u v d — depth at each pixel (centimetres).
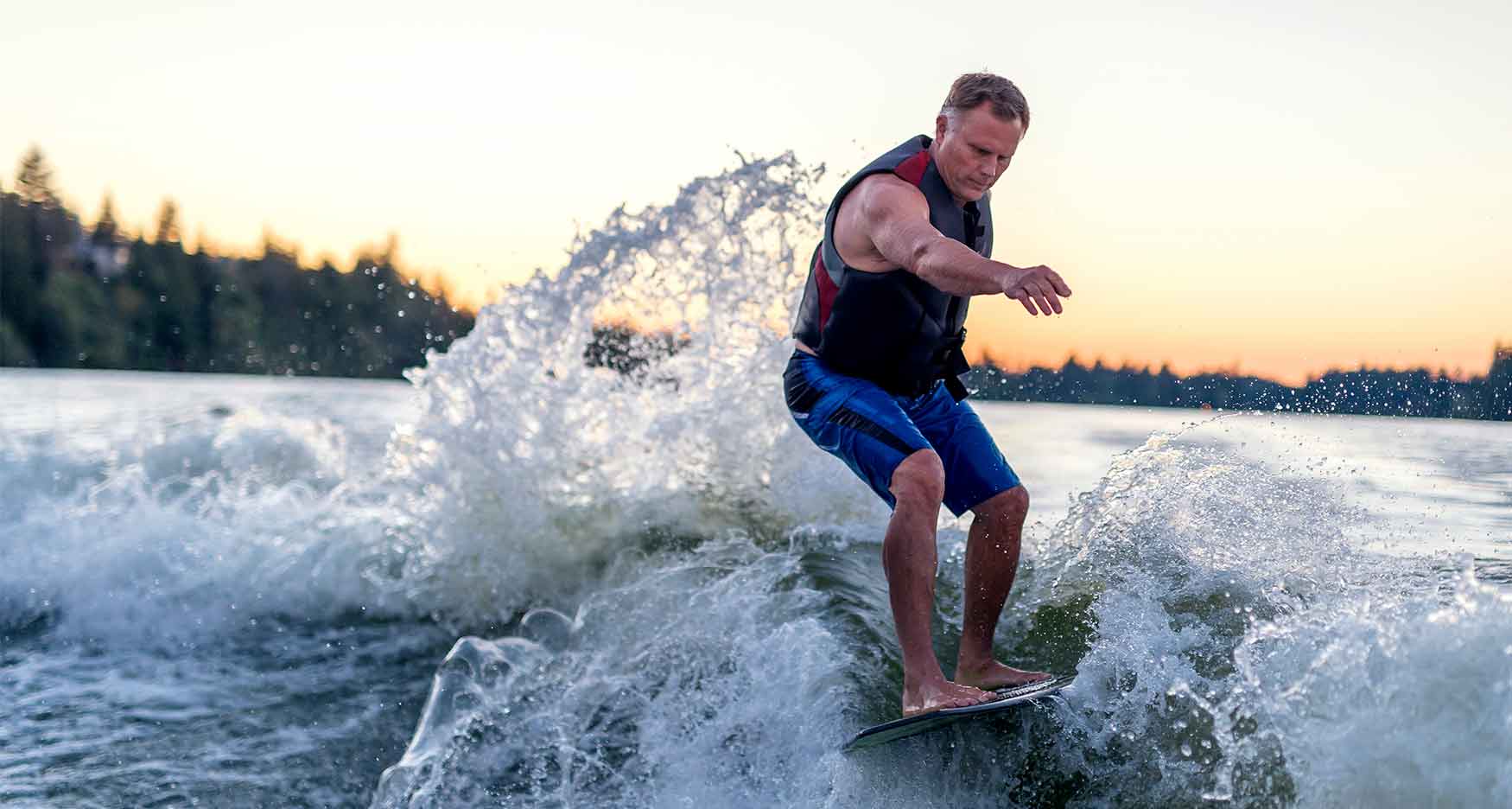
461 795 257
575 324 479
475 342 473
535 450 457
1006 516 264
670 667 310
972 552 266
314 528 465
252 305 3722
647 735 280
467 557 425
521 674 321
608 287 483
